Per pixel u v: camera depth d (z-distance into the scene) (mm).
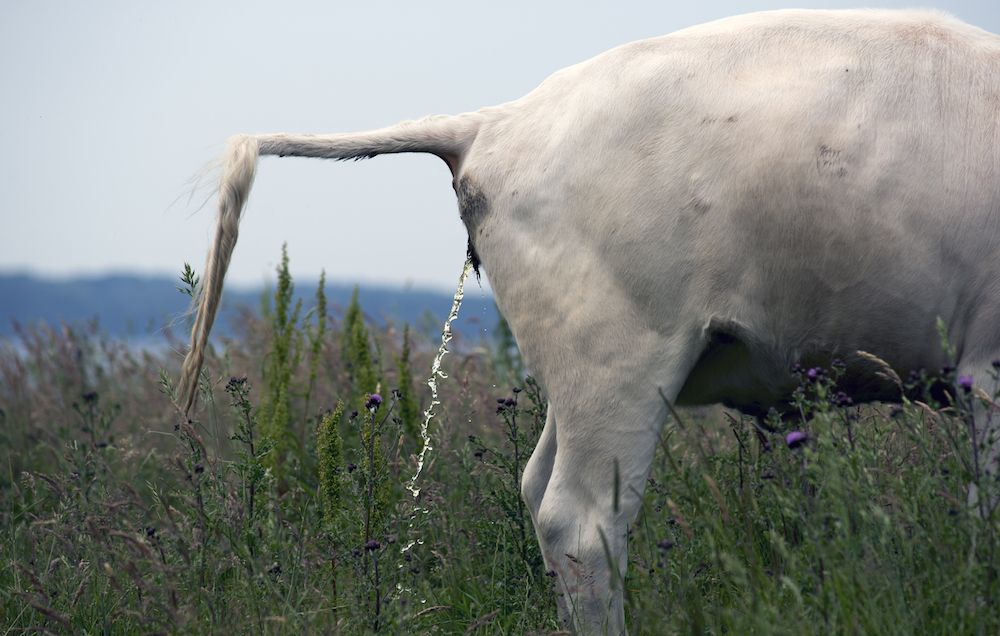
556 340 9555
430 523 11531
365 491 10203
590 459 9461
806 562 8797
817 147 9102
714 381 9922
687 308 9336
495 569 10891
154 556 9648
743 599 8523
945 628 7680
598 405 9414
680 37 9844
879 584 7801
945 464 8820
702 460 9844
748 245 9242
